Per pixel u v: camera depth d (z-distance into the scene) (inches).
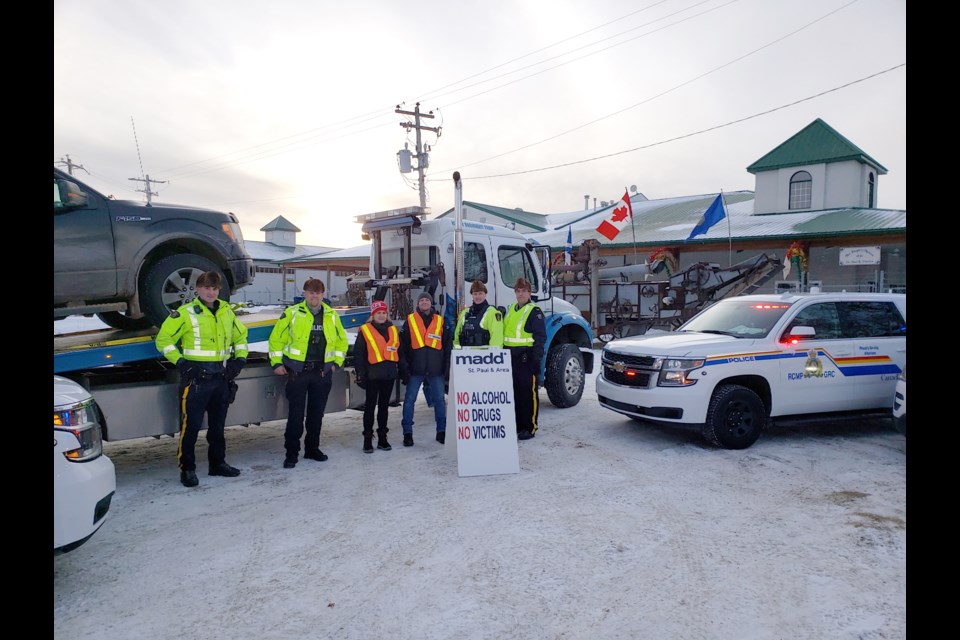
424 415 348.8
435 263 308.8
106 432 213.9
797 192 1067.3
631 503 196.9
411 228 311.3
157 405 223.8
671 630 124.3
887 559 154.8
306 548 165.2
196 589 143.5
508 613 131.3
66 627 127.4
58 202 208.7
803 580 144.6
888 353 282.0
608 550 161.9
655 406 257.6
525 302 283.7
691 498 201.0
